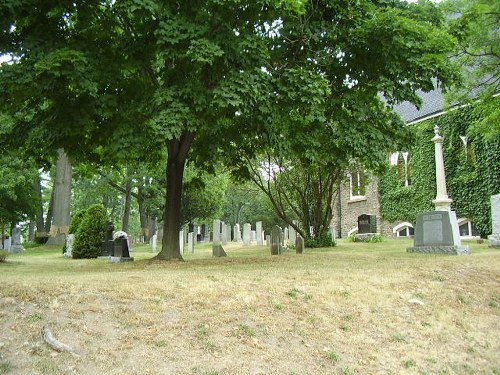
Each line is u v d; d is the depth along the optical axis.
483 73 17.31
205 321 5.91
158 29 9.84
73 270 11.79
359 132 11.94
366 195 34.28
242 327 5.89
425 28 11.46
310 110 10.95
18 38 10.49
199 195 38.91
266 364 5.20
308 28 11.58
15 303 5.78
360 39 11.38
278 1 10.09
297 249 17.72
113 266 12.67
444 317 7.52
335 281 8.42
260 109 10.20
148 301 6.33
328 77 12.81
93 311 5.81
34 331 5.16
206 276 8.55
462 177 26.53
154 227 49.28
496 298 8.81
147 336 5.38
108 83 10.91
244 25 10.98
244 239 29.36
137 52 11.31
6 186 24.38
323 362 5.52
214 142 13.22
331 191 21.73
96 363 4.74
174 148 13.48
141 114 11.15
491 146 25.06
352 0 11.92
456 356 6.42
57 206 31.12
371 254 15.91
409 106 32.41
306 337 6.01
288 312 6.61
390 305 7.57
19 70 9.43
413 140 13.82
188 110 9.82
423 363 6.02
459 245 15.25
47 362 4.60
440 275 9.72
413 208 30.14
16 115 13.72
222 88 9.62
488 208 25.12
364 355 5.89
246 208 70.38
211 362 5.03
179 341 5.37
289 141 12.10
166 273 9.21
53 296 6.16
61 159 31.19
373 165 12.31
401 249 18.36
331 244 21.75
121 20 11.60
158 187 40.88
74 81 9.43
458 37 13.90
